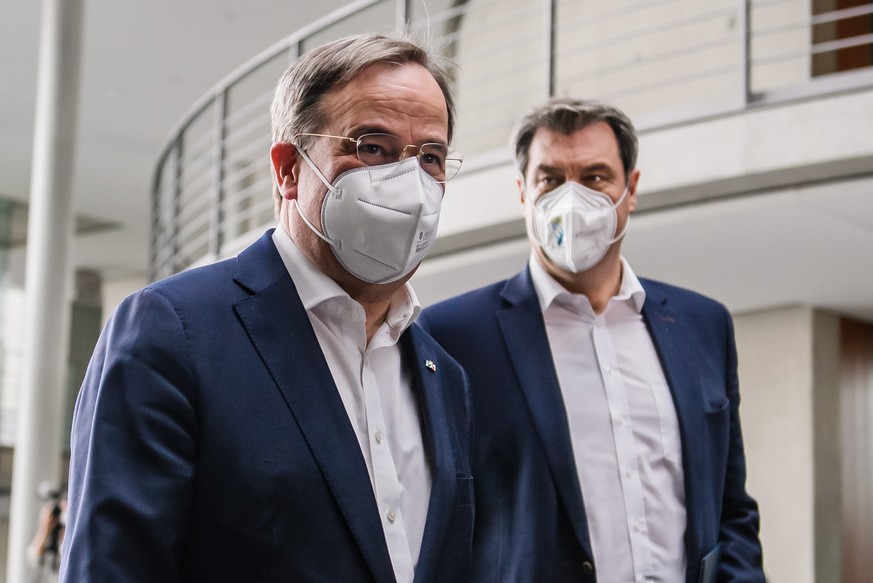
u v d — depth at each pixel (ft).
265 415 5.34
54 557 27.61
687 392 9.36
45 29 34.96
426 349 6.45
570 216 9.35
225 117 32.27
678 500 9.16
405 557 5.64
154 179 37.93
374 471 5.71
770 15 25.70
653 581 8.91
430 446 6.07
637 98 29.25
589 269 9.60
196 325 5.38
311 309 5.85
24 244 56.08
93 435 5.07
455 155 6.19
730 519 9.59
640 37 29.35
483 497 9.11
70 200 34.45
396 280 5.94
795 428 27.68
